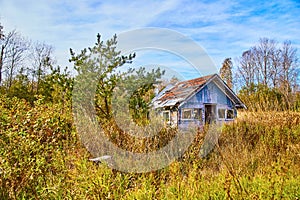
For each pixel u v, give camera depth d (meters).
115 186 3.41
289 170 3.86
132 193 3.26
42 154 3.33
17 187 2.95
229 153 4.82
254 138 6.48
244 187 3.25
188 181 3.54
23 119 3.93
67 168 3.60
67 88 6.64
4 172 2.89
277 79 30.12
